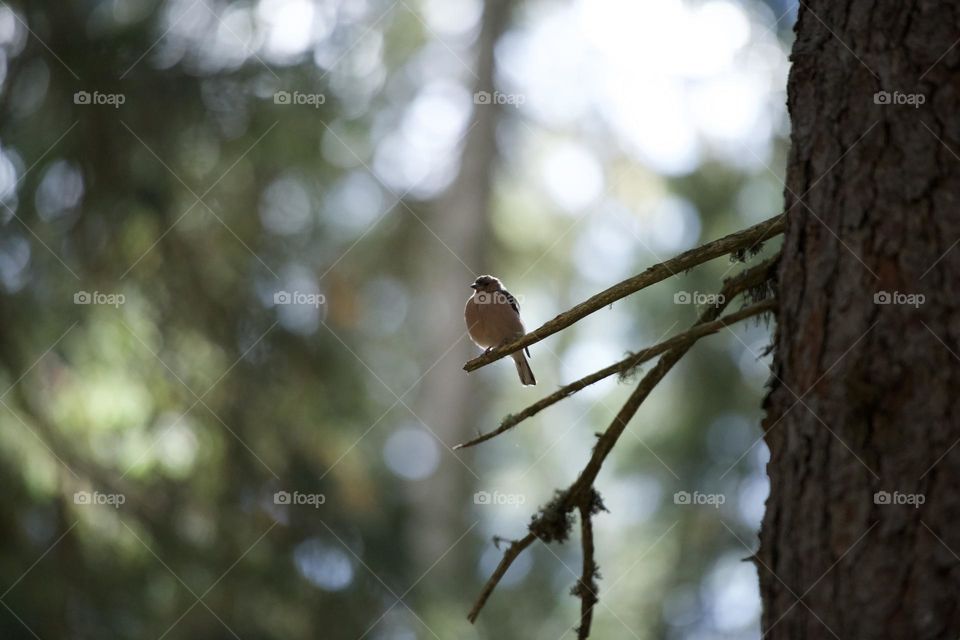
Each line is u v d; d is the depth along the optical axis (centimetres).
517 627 2311
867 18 527
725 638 2088
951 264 469
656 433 2261
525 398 2630
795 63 551
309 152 1534
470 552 2419
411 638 1391
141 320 1329
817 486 465
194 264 1365
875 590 435
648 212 2405
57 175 1310
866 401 460
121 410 1323
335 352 1475
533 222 2747
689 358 2222
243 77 1420
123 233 1326
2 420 1219
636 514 2330
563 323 607
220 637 1238
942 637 418
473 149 2667
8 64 1312
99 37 1344
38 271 1298
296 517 1356
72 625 1132
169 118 1362
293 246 1527
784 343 504
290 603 1315
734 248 574
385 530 1447
